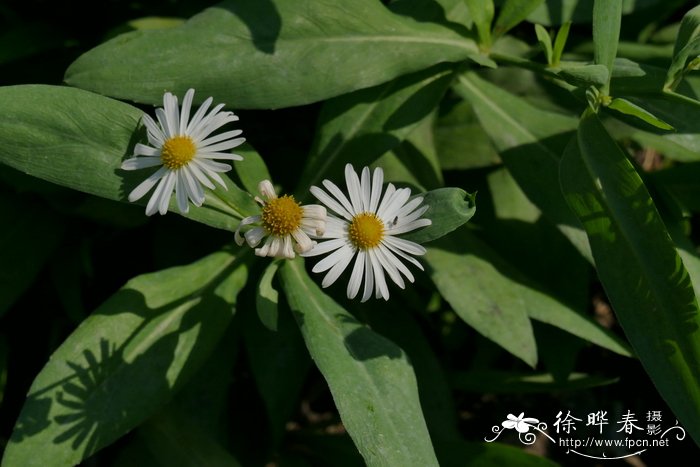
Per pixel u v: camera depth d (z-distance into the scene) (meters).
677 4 0.41
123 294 0.35
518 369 0.43
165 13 0.41
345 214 0.33
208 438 0.38
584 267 0.39
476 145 0.40
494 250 0.40
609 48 0.35
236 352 0.39
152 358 0.35
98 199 0.38
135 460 0.38
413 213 0.33
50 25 0.40
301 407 0.44
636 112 0.34
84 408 0.34
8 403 0.41
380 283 0.33
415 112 0.37
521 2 0.37
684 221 0.41
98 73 0.35
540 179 0.37
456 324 0.42
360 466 0.40
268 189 0.33
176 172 0.33
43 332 0.42
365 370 0.34
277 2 0.36
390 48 0.36
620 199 0.35
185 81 0.35
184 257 0.40
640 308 0.35
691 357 0.34
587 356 0.45
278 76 0.36
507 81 0.40
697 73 0.38
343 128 0.37
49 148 0.34
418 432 0.33
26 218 0.39
